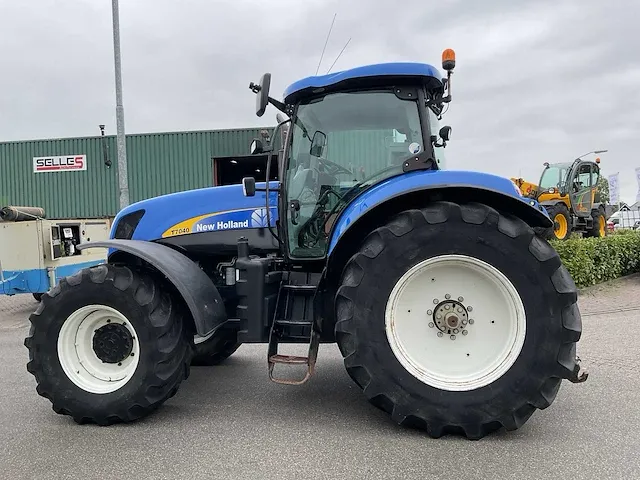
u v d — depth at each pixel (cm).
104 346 343
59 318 340
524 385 289
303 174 366
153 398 329
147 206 419
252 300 340
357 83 345
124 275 338
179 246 407
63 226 932
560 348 288
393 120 350
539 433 305
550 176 1631
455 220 298
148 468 270
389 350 299
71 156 1975
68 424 338
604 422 321
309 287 358
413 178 315
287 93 363
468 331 309
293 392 397
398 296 304
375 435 306
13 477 263
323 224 364
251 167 1944
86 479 259
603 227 1711
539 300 291
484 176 312
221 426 327
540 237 306
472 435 293
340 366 473
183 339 342
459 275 309
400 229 301
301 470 263
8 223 859
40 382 339
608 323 633
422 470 261
